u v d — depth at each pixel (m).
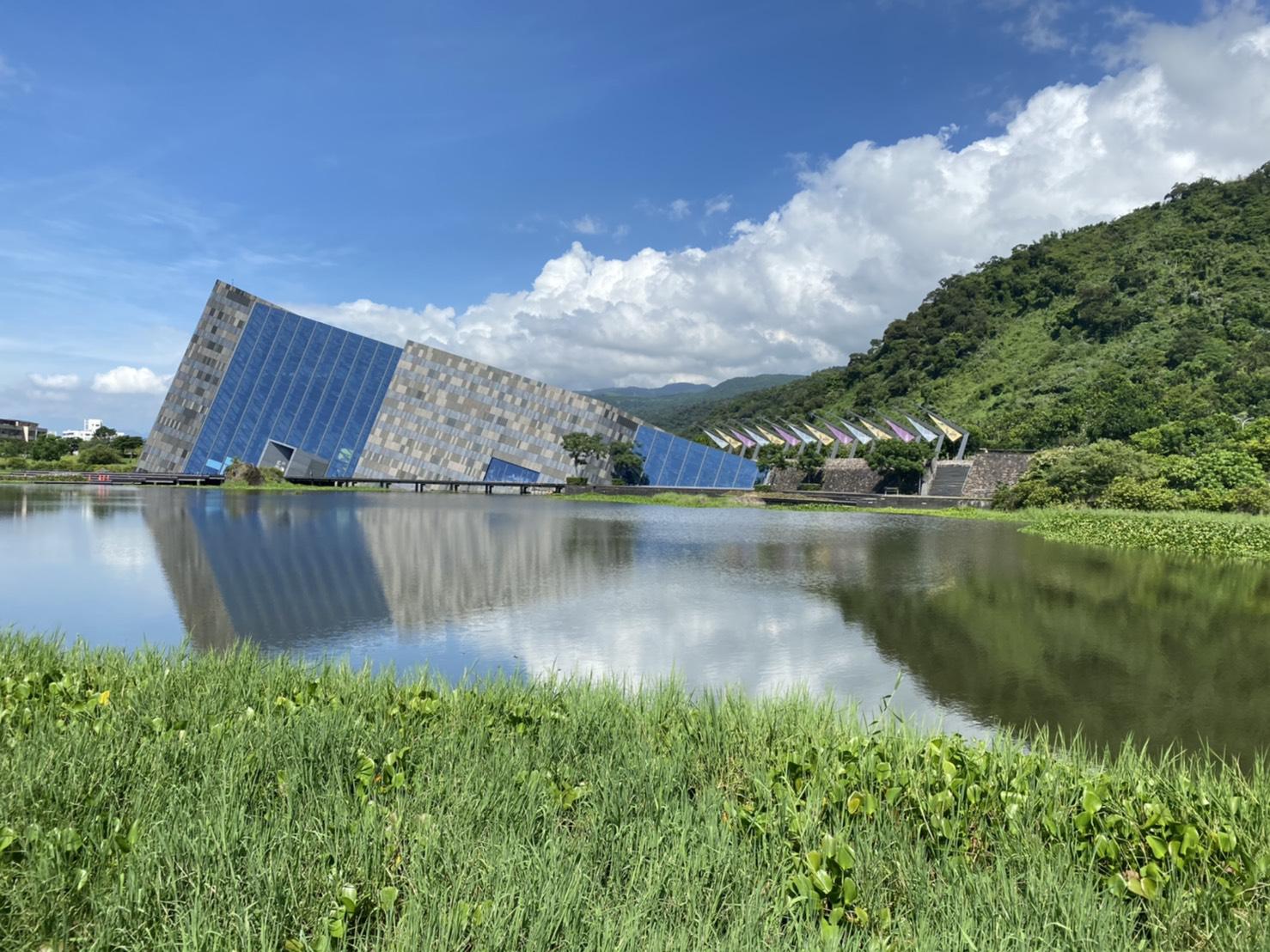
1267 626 16.62
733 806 5.51
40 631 15.03
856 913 4.27
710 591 20.62
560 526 40.94
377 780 5.79
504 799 5.31
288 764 5.78
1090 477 60.28
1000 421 121.12
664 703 8.36
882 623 16.81
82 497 52.81
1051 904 4.25
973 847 5.18
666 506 71.81
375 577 21.86
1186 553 30.28
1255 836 5.26
